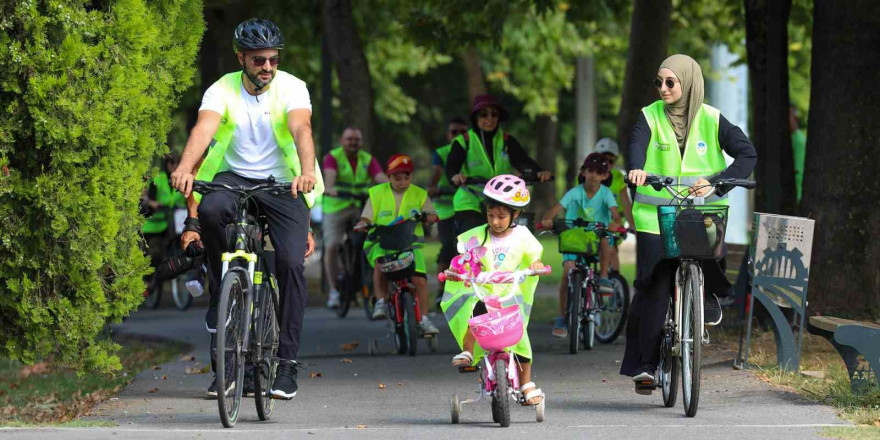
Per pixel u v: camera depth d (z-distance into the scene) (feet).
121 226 72.95
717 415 68.69
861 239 105.91
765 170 120.67
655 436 60.03
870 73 105.29
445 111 411.13
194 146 65.10
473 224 120.98
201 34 81.76
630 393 80.64
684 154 71.56
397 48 328.90
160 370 99.45
